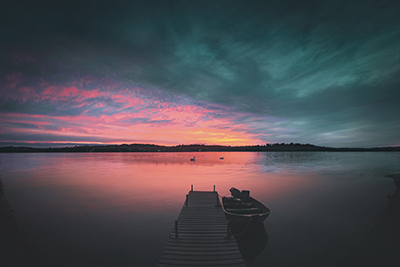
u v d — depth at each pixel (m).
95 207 20.88
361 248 10.74
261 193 27.66
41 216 17.97
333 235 13.44
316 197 24.88
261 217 13.24
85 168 69.88
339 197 24.70
